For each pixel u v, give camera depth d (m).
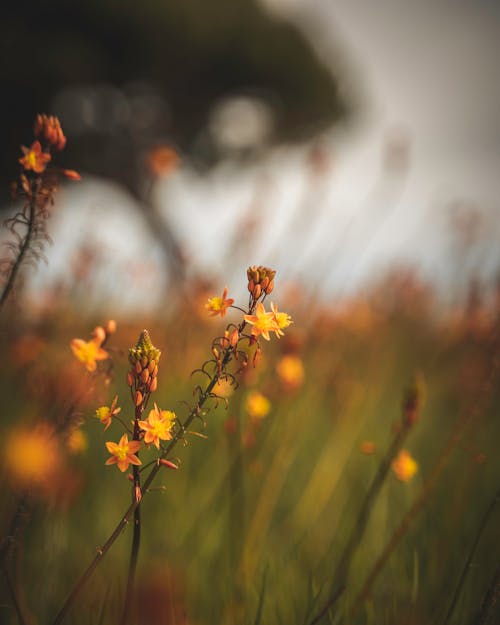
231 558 0.85
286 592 0.82
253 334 0.64
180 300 1.41
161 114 8.50
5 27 7.02
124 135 8.09
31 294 0.94
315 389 1.26
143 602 0.65
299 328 1.36
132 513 0.63
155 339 1.36
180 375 1.19
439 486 1.00
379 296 1.85
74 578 0.82
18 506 0.67
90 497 0.94
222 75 8.32
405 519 0.79
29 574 0.79
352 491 1.07
